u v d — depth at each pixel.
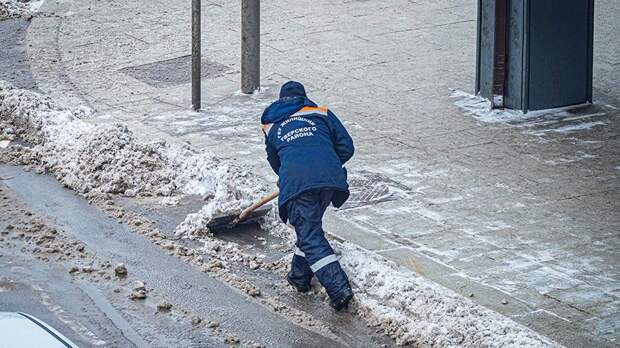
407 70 46.78
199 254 29.91
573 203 32.75
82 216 32.56
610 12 55.72
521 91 41.12
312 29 53.12
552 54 41.19
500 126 39.91
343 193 26.77
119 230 31.58
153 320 26.08
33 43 51.56
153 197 34.16
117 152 35.75
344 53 49.31
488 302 26.27
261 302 27.12
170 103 42.94
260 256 29.78
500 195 33.38
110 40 51.94
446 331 24.52
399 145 37.84
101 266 29.12
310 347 24.70
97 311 26.52
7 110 41.12
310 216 26.27
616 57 48.59
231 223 31.30
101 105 42.59
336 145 27.55
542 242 29.92
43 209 33.06
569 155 36.97
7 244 30.44
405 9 56.81
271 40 51.25
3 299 27.00
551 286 27.20
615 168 35.78
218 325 25.83
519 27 40.62
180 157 35.56
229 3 58.81
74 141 37.53
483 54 42.25
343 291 25.92
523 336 24.00
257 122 40.72
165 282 28.19
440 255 29.05
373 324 25.70
